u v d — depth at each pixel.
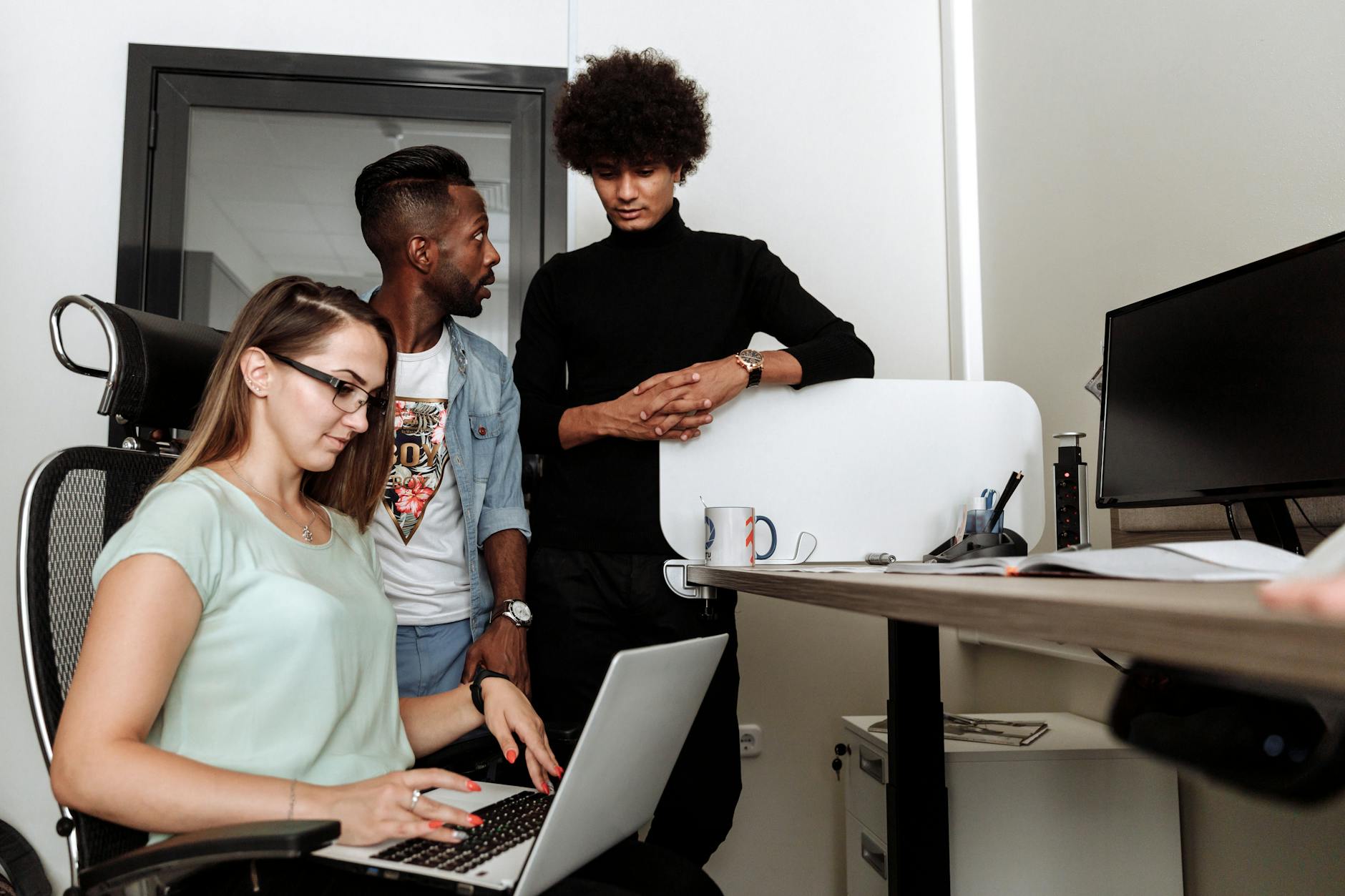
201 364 1.19
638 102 1.68
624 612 1.69
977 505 1.64
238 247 2.32
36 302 2.23
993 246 2.44
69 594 0.98
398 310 1.74
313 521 1.19
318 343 1.11
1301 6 1.44
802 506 1.66
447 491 1.75
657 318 1.76
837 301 2.51
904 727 1.23
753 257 1.78
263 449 1.12
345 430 1.14
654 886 1.00
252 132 2.36
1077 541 1.46
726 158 2.51
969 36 2.57
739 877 2.32
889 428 1.68
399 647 1.69
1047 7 2.19
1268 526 1.13
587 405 1.72
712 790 1.69
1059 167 2.13
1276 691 0.43
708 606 1.57
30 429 2.19
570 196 2.43
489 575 1.77
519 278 2.42
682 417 1.60
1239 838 1.51
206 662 0.98
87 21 2.31
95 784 0.81
